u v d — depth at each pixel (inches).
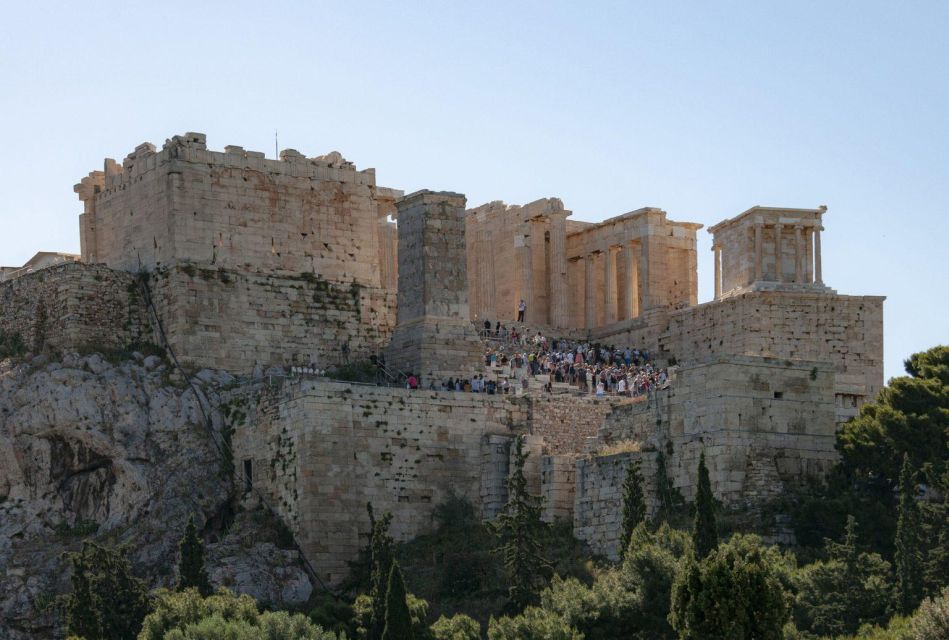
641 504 5866.1
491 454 6540.4
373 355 7101.4
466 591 6028.5
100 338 6904.5
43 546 6481.3
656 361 7672.2
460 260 7012.8
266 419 6545.3
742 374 5999.0
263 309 7037.4
